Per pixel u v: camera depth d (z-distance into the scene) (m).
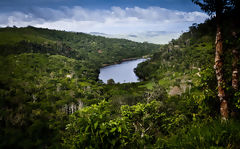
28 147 1.52
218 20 3.91
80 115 2.97
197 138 2.81
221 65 4.02
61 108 76.62
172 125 4.13
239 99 3.60
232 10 3.82
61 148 2.05
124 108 4.18
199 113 4.44
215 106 4.47
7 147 1.42
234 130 2.88
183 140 2.91
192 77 106.94
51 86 119.75
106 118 3.03
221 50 3.99
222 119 3.60
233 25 3.86
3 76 109.44
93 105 3.08
